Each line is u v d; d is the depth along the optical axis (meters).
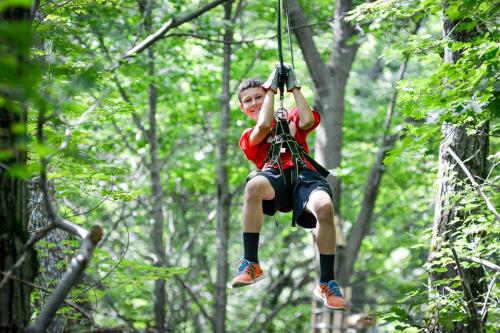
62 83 7.78
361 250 29.91
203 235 28.91
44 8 10.95
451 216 11.88
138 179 24.41
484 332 10.93
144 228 27.45
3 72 5.39
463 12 10.30
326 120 19.72
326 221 8.36
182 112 24.39
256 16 22.06
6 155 5.80
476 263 11.22
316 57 19.66
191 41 20.45
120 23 17.28
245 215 8.56
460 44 9.98
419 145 10.84
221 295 22.30
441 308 10.80
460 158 11.90
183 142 25.34
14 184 6.98
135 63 16.31
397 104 11.16
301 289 32.56
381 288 29.36
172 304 24.03
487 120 11.07
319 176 8.77
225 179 22.56
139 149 23.25
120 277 12.66
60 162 10.20
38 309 10.87
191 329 28.06
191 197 28.66
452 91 9.82
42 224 12.25
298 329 30.88
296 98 8.75
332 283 8.42
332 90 19.66
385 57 13.65
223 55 21.08
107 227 21.81
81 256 6.49
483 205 11.25
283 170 8.70
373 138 25.70
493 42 9.62
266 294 28.20
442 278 11.94
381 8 11.52
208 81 22.30
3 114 6.75
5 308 6.85
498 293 11.04
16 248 6.97
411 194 24.78
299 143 8.93
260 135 8.62
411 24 18.61
